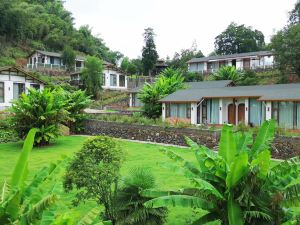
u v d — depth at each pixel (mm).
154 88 34156
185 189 7078
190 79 57781
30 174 14367
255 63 61531
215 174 6945
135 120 26453
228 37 86812
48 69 63688
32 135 5156
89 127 29000
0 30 73938
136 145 22875
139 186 8062
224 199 6684
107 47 110188
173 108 31312
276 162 17312
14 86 31578
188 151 20219
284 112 24688
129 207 7988
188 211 9984
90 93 50938
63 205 10008
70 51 67375
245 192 6582
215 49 89938
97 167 8102
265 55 59969
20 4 81500
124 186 8312
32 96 22672
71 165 8320
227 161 7164
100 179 8062
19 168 5113
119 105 48875
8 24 74312
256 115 27141
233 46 86312
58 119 23094
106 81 56500
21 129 22484
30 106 21844
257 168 6684
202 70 65188
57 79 57500
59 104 22938
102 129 28141
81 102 28734
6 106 30594
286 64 45812
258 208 6770
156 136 24609
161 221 8188
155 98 33156
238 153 7273
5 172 14609
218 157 6926
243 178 6719
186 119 27797
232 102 28703
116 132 27219
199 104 29719
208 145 21656
